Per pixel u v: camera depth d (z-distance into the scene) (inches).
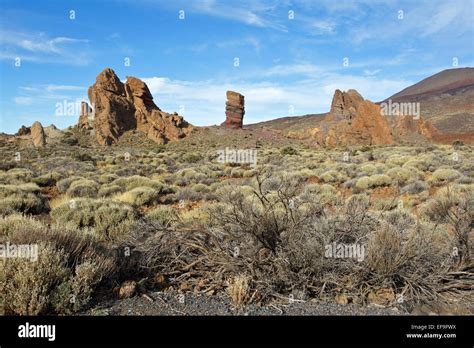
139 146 3102.9
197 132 3705.7
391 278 195.2
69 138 2790.4
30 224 231.0
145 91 3700.8
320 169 981.8
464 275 203.5
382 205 435.5
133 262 219.6
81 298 173.8
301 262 196.5
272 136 3777.1
